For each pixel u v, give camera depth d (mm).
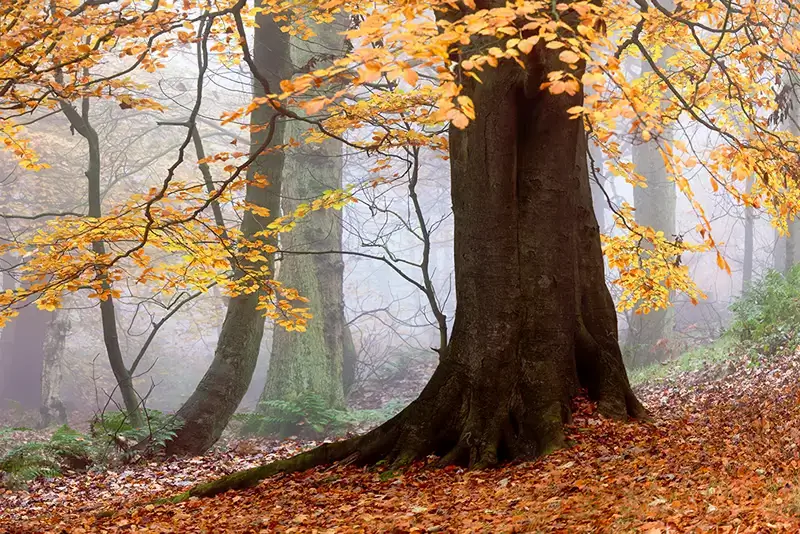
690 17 10516
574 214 8789
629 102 5605
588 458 7430
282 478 8609
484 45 7215
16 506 9688
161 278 11266
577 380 8789
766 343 15422
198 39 10469
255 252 11039
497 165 8359
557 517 5418
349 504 7172
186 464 12250
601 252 9742
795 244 24266
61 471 11508
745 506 5094
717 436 8070
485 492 6777
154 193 9773
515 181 8445
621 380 9031
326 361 21234
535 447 8023
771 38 9867
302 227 21469
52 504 9680
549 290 8484
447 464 8062
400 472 8086
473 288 8484
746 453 7051
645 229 11609
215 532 6625
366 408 25500
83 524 7645
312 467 8766
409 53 5281
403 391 26781
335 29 20609
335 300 21984
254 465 11977
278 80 14062
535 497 6281
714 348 18781
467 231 8539
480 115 8336
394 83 10492
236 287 11672
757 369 14141
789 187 9641
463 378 8445
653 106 11500
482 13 5371
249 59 7895
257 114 13977
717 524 4727
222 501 8125
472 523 5652
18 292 10211
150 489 10273
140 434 13234
